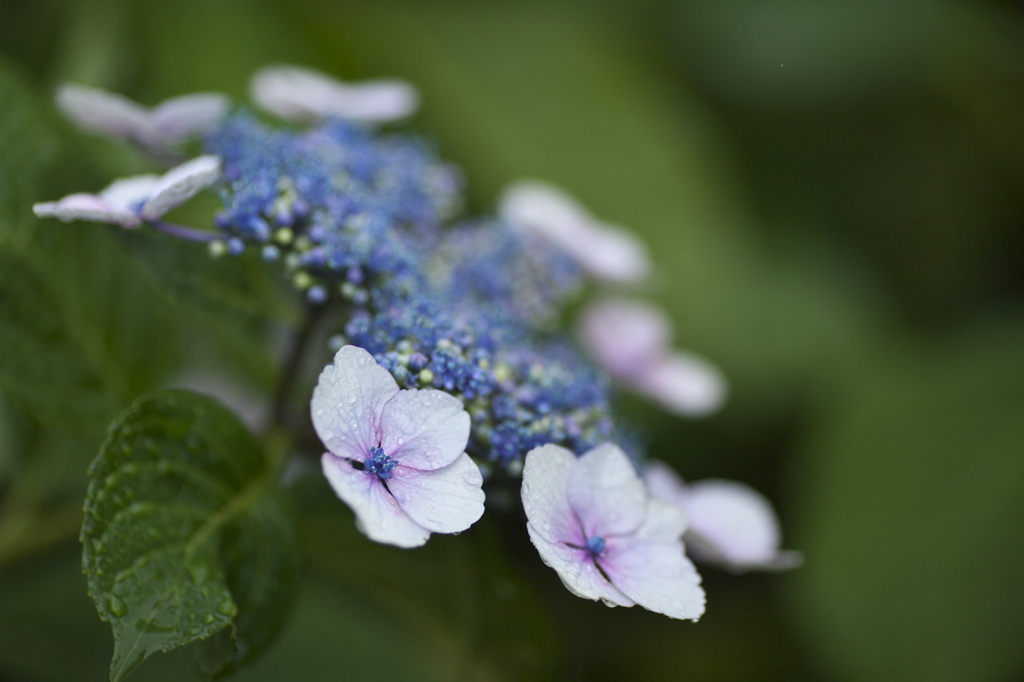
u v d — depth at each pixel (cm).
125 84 68
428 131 85
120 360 55
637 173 87
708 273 84
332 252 50
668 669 69
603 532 48
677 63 93
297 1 79
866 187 93
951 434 76
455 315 51
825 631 70
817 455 77
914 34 89
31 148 54
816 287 87
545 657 56
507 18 90
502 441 49
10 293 53
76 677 60
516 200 60
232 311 53
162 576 48
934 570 71
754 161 93
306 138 55
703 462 77
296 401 55
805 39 90
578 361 55
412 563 55
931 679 68
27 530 56
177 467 50
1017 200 90
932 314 90
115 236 52
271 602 50
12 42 69
